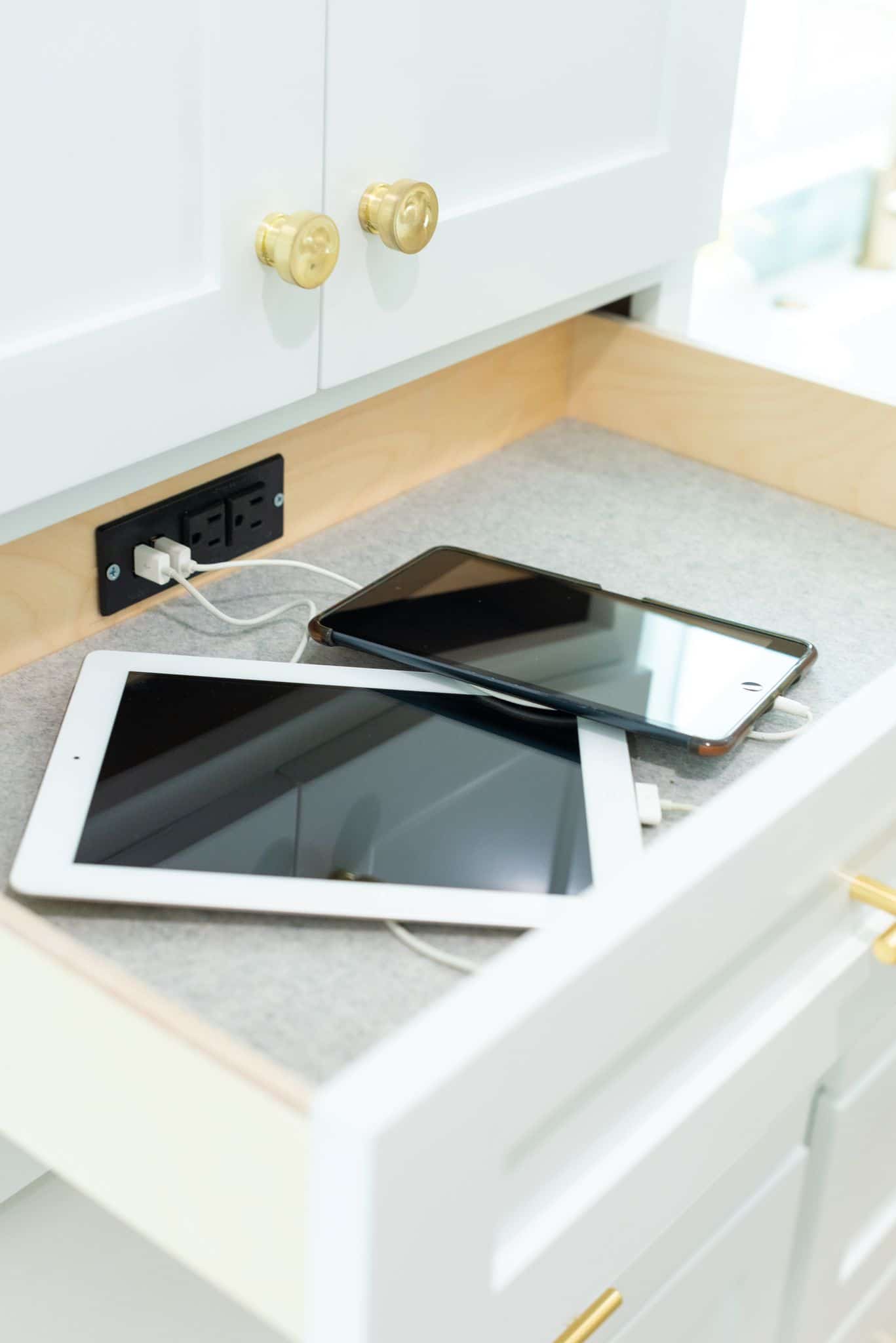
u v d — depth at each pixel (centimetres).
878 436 108
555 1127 59
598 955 52
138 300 70
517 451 121
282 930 64
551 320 105
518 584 93
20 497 68
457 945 63
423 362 95
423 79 80
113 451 71
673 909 56
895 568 104
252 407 78
